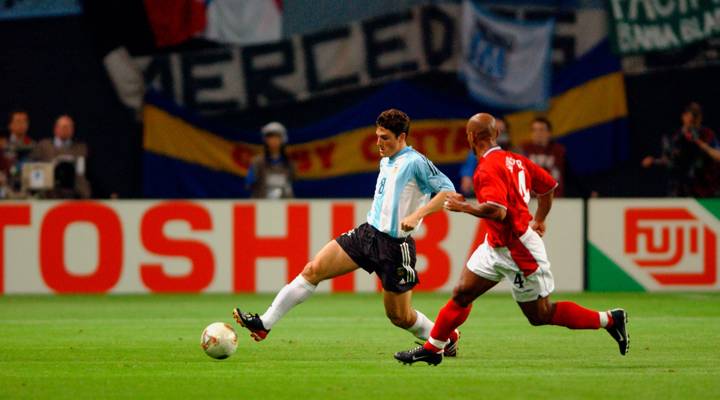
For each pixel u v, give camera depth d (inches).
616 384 1002.1
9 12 2578.7
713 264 2199.8
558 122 2561.5
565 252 2201.0
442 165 2583.7
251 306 1943.9
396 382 1018.1
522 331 1525.6
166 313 1825.8
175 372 1093.1
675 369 1114.7
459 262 2178.9
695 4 2556.6
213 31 2566.4
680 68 2578.7
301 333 1505.9
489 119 1090.1
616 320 1123.3
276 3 2568.9
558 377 1051.9
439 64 2554.1
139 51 2566.4
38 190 2201.0
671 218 2201.0
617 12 2554.1
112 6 2559.1
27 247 2162.9
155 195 2576.3
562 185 2228.1
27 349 1311.5
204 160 2581.2
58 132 2235.5
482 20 2536.9
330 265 1144.8
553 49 2556.6
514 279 1091.3
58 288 2169.0
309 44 2573.8
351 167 2596.0
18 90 2596.0
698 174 2345.0
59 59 2586.1
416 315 1182.3
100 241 2170.3
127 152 2596.0
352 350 1298.0
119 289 2170.3
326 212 2174.0
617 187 2603.3
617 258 2204.7
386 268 1134.4
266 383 1013.2
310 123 2600.9
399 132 1128.2
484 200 1051.3
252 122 2596.0
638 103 2596.0
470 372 1088.8
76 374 1080.2
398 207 1127.0
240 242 2174.0
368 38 2568.9
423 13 2549.2
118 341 1403.8
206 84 2573.8
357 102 2591.0
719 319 1711.4
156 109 2568.9
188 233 2171.5
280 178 2250.2
